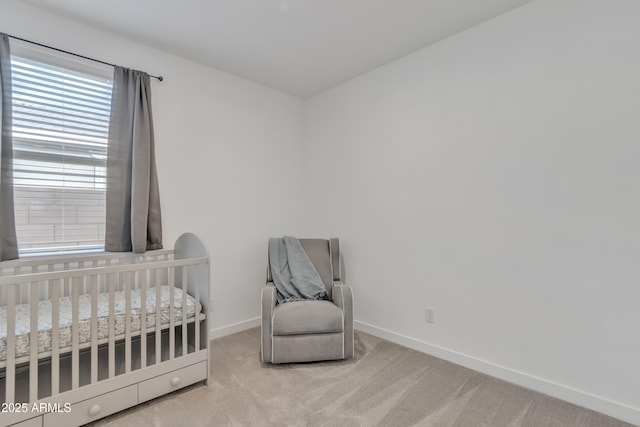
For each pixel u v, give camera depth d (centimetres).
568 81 191
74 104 220
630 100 172
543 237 201
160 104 258
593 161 183
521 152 209
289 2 200
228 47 255
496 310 221
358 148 310
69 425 161
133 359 209
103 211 233
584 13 185
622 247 175
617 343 176
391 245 283
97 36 228
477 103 229
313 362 242
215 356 252
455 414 180
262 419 175
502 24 216
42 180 210
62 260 208
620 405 175
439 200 250
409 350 263
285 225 349
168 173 262
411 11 211
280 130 345
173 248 264
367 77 302
